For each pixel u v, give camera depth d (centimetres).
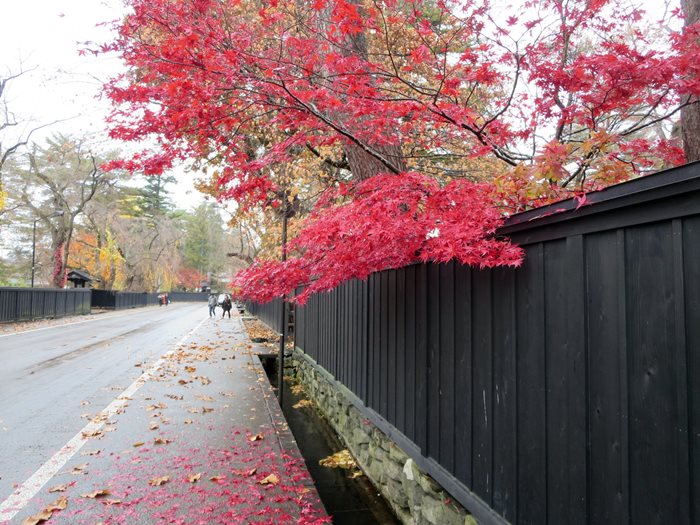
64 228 3136
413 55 347
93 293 3628
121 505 302
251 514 288
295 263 361
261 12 340
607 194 189
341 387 645
